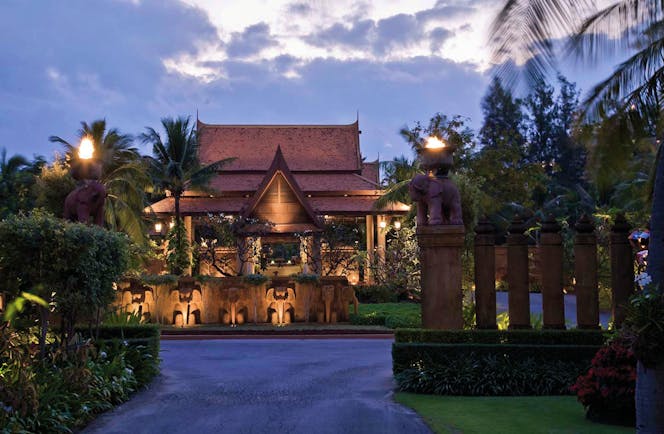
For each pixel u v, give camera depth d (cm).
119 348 1245
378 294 3531
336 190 4497
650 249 804
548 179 5203
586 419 952
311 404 1081
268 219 3844
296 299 2588
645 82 1272
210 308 2534
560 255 1336
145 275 2508
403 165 4144
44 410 855
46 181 3025
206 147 5034
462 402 1093
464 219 2369
